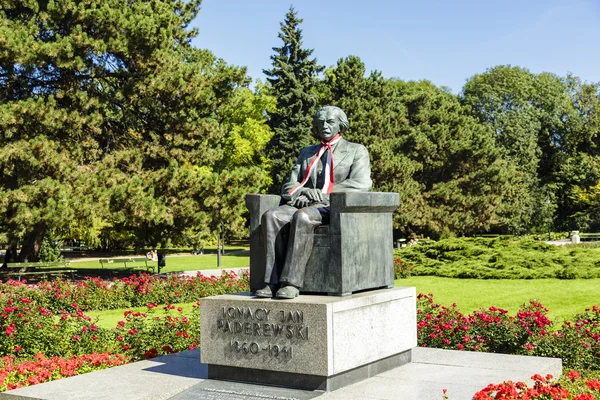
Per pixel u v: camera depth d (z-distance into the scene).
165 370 7.16
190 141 24.16
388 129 40.19
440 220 42.00
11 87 23.02
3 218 20.34
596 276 19.89
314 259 6.69
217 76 24.34
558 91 61.75
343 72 42.59
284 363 6.21
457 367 7.13
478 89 58.34
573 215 56.06
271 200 7.31
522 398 5.62
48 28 21.56
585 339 8.96
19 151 19.88
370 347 6.57
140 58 22.36
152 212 21.70
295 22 45.78
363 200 6.78
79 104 21.89
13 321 10.45
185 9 28.06
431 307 10.88
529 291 17.27
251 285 7.15
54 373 7.93
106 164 22.55
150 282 18.05
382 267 7.25
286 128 43.59
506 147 56.12
